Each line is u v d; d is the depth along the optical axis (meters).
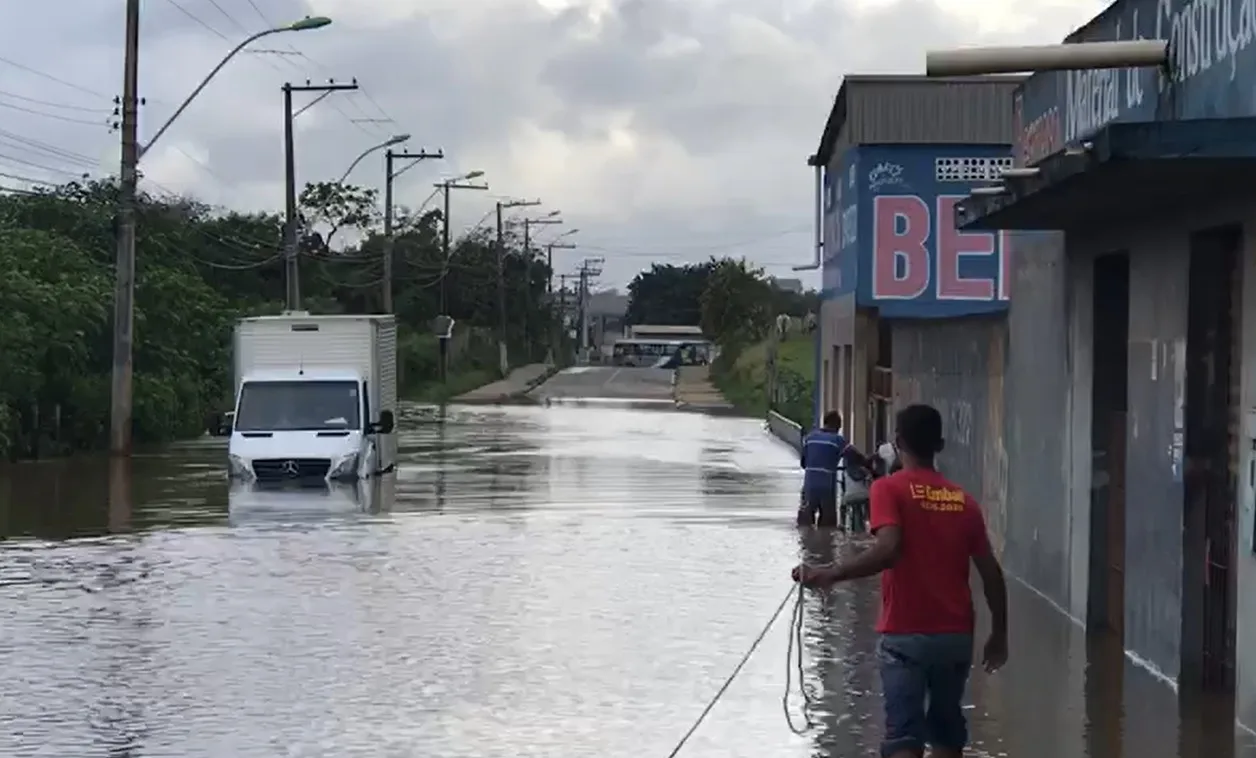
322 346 33.03
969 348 21.69
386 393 35.16
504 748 10.55
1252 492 10.51
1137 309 13.35
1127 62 12.34
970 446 21.62
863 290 33.84
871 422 33.16
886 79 33.72
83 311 40.12
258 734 10.91
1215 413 11.84
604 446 44.50
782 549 21.30
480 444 45.31
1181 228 12.05
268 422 31.72
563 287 175.75
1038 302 17.28
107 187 67.19
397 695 12.12
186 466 35.84
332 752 10.42
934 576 8.35
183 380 46.69
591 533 23.03
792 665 13.33
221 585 17.72
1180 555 12.01
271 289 87.12
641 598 16.97
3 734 10.88
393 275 103.12
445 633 14.77
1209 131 9.50
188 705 11.77
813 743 10.70
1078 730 10.87
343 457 30.89
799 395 58.22
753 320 114.81
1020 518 18.23
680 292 190.12
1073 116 15.75
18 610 16.02
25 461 36.84
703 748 10.56
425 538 22.31
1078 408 15.40
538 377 105.62
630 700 11.99
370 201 99.88
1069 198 11.74
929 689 8.38
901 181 33.66
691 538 22.50
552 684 12.55
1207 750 10.29
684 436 49.88
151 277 47.44
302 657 13.59
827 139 39.97
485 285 121.88
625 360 148.00
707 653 13.88
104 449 40.75
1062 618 15.64
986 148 33.47
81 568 19.12
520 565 19.53
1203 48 11.59
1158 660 12.63
